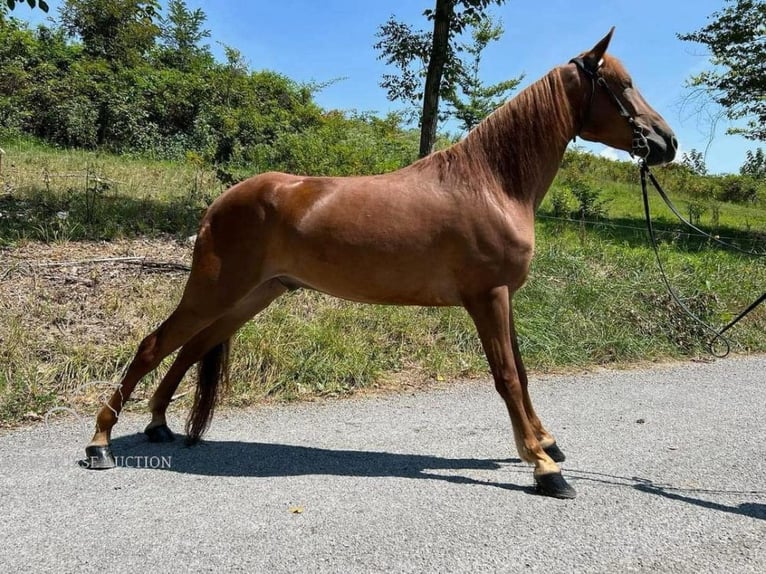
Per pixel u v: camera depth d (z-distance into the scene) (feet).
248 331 17.39
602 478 11.48
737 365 21.50
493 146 11.15
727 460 12.59
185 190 31.09
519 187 11.18
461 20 29.94
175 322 11.68
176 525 9.12
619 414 15.65
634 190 68.44
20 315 17.01
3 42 55.11
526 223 11.12
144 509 9.62
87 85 54.54
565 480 11.01
